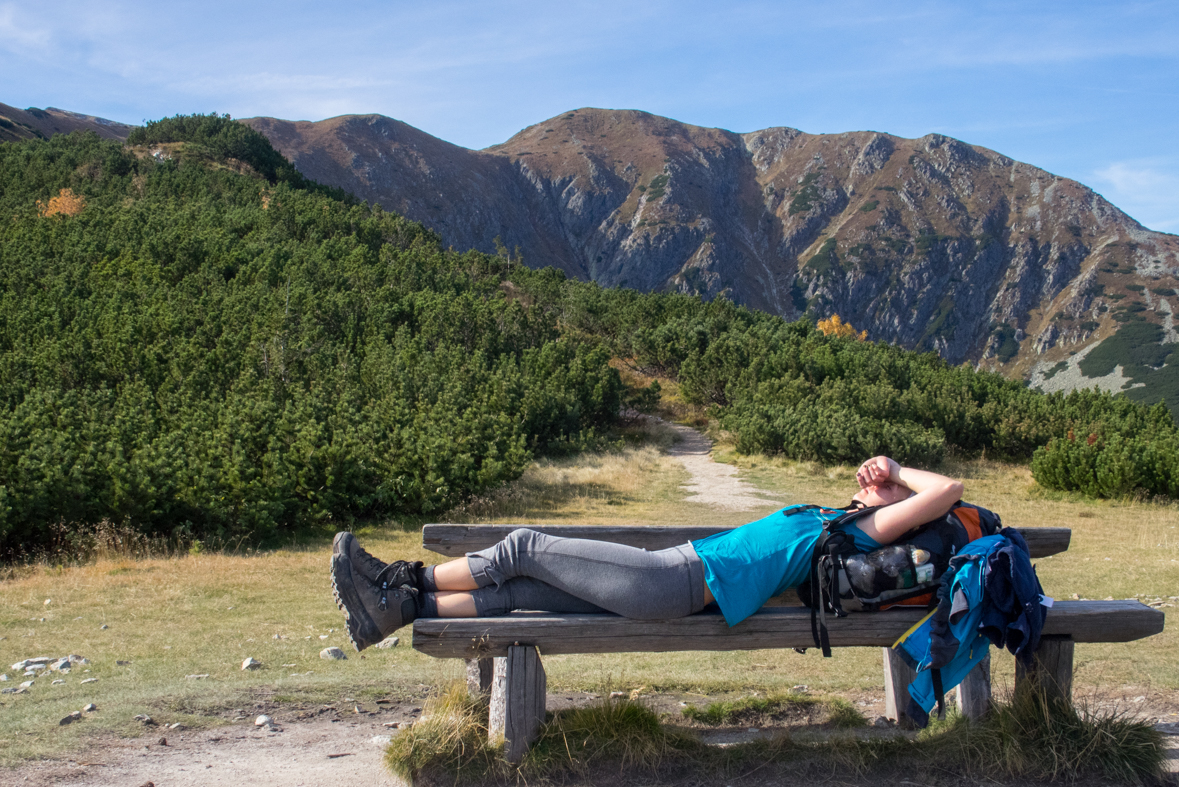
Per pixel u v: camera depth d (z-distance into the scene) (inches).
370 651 237.5
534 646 116.5
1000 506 760.3
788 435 1093.1
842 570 116.9
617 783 110.5
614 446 1180.5
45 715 152.9
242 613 303.1
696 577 116.3
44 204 2251.5
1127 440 836.0
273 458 612.4
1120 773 110.8
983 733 117.6
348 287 1617.9
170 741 136.0
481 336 1493.6
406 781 113.3
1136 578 370.9
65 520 483.5
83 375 935.7
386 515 664.4
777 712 151.8
